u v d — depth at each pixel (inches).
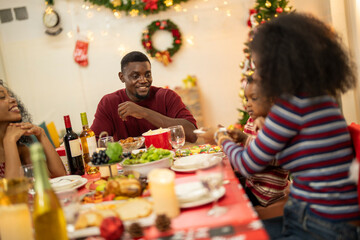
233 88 205.8
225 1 199.9
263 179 62.0
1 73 199.5
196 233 37.8
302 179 47.2
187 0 198.8
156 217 40.3
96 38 201.2
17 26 198.5
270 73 47.4
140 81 105.0
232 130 64.6
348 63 50.8
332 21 169.3
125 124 108.3
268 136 47.3
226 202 45.4
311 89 45.7
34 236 41.3
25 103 202.7
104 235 38.1
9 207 39.5
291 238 49.2
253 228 37.3
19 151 78.3
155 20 199.5
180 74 203.9
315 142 45.6
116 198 50.7
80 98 205.2
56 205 39.0
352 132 47.6
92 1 196.2
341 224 44.1
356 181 41.7
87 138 76.8
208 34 202.2
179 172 63.3
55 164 76.2
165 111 109.7
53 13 196.4
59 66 202.2
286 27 47.9
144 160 61.4
